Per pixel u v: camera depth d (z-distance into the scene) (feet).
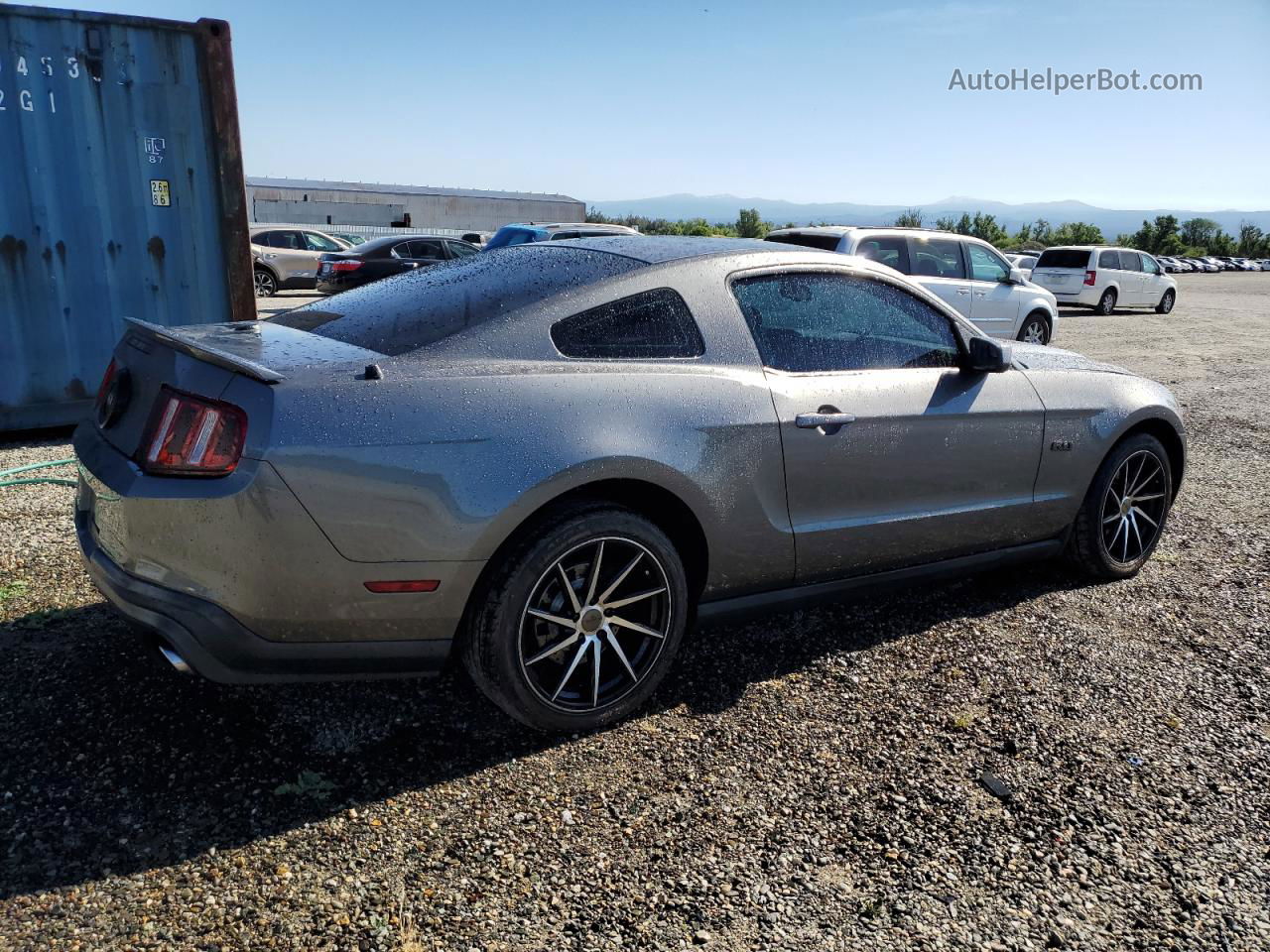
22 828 7.48
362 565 7.98
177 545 7.88
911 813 8.29
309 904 6.89
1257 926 7.13
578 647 9.07
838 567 11.00
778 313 10.64
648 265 10.02
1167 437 14.34
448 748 9.02
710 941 6.75
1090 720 9.98
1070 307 79.10
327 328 9.73
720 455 9.54
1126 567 13.97
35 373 21.03
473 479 8.17
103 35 20.61
